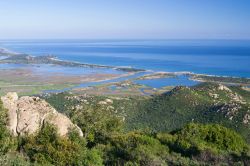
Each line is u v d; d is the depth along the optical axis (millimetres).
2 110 30969
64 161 28859
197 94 152125
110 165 29141
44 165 27750
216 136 37969
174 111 134750
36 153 28828
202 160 29125
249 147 38688
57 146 29547
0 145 27391
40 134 30344
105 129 45156
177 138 36656
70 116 46750
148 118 130875
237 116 114688
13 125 32156
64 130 32781
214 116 120688
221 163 27766
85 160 29141
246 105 123562
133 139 34688
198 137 38125
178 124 122375
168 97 147875
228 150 34219
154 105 144875
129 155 28969
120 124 49062
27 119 32531
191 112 131625
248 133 104375
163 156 29875
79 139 32562
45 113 33531
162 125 121688
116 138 37625
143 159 27703
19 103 34125
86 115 45875
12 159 26188
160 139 36656
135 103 153875
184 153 32844
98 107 50156
